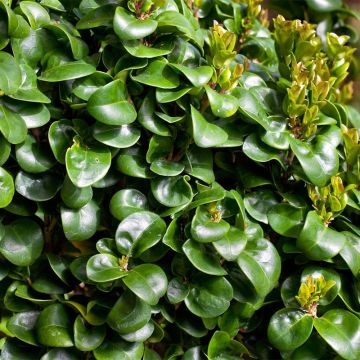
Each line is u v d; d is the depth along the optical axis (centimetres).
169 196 96
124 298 95
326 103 102
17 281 99
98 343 95
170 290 97
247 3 114
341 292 99
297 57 105
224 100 95
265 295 96
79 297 99
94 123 95
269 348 101
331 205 98
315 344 98
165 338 101
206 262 95
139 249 95
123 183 99
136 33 93
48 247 100
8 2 94
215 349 99
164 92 95
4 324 102
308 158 97
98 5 99
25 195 95
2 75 91
